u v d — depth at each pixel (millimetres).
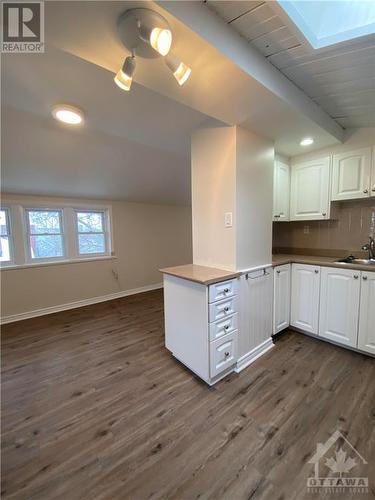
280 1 986
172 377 1975
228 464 1238
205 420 1526
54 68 1468
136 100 1837
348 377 1911
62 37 1041
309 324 2518
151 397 1746
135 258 4535
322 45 1260
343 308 2250
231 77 1294
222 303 1869
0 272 3115
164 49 933
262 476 1176
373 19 1103
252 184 2096
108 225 4148
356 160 2352
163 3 900
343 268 2225
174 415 1573
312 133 2125
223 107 1632
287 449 1312
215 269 2098
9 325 3082
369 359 2148
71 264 3732
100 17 930
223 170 2023
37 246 3467
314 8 1111
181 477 1182
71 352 2396
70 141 2455
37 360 2256
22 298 3299
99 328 2971
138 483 1160
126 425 1502
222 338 1889
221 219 2080
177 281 2059
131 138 2475
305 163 2707
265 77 1376
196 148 2246
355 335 2193
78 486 1150
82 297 3875
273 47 1289
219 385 1859
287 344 2445
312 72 1506
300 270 2551
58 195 3502
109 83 1632
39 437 1422
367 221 2527
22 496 1108
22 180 2902
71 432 1456
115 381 1936
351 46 1247
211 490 1122
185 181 4023
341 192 2465
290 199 2865
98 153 2742
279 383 1863
